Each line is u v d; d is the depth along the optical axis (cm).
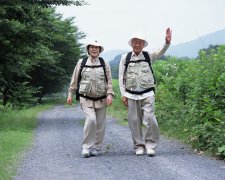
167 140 1049
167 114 1285
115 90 2706
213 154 823
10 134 1285
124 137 1143
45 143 1078
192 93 1085
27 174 712
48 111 2919
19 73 2134
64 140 1132
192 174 667
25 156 877
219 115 905
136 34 826
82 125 1641
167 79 1457
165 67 1727
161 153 862
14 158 844
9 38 1762
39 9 1867
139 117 850
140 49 833
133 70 837
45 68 4388
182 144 974
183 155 830
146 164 754
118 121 1684
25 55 1895
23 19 1831
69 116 2325
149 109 835
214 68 1041
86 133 855
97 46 850
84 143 858
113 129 1374
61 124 1739
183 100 1303
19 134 1290
